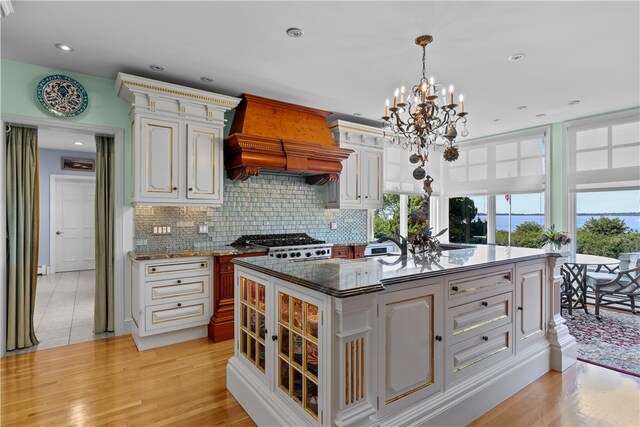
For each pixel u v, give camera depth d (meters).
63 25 2.46
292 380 1.84
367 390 1.66
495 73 3.27
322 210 4.96
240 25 2.46
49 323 3.90
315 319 1.71
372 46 2.76
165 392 2.42
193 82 3.54
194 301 3.39
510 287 2.49
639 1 2.15
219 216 4.07
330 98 4.02
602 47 2.75
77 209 7.24
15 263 3.14
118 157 3.49
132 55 2.94
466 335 2.17
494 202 5.78
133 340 3.40
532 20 2.38
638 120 4.22
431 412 1.92
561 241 4.27
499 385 2.30
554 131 4.95
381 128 5.07
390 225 5.96
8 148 3.14
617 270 4.45
